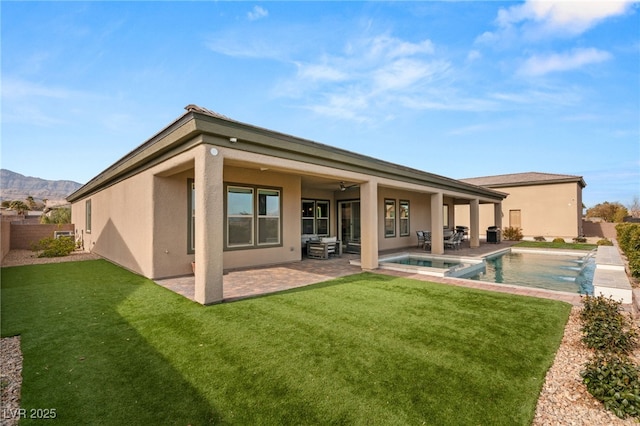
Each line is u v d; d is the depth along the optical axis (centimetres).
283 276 823
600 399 271
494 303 561
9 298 598
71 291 654
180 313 505
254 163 649
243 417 251
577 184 2159
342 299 589
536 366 333
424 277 810
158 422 246
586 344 383
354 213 1463
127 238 958
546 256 1456
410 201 1686
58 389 291
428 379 306
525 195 2314
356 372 319
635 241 802
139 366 333
